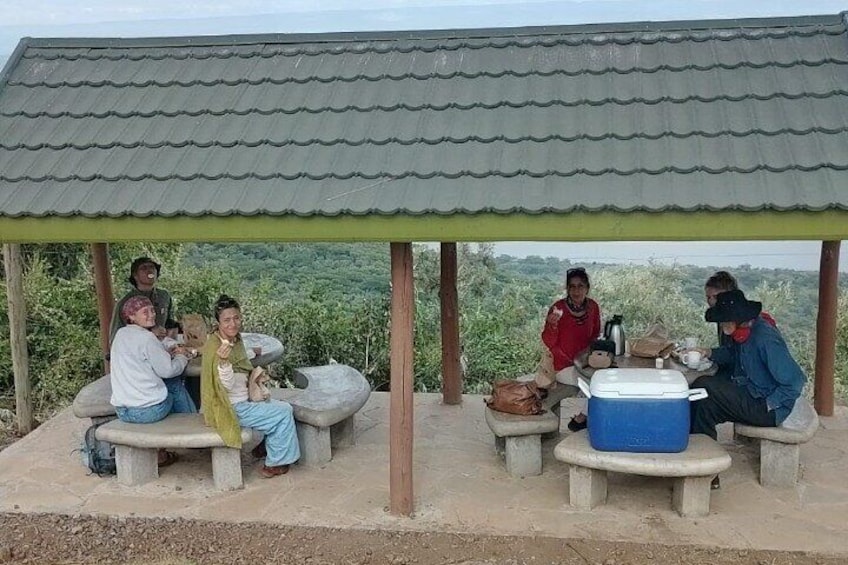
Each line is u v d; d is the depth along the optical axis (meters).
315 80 5.66
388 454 6.64
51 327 10.68
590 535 5.27
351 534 5.36
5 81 5.81
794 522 5.39
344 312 11.18
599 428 5.46
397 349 5.34
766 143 4.64
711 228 4.27
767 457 5.89
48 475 6.36
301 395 6.75
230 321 5.83
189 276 11.81
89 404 6.44
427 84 5.47
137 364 6.04
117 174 4.96
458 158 4.81
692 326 12.72
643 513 5.55
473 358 10.90
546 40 5.73
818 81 5.07
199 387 7.31
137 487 6.10
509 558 5.03
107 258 7.53
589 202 4.34
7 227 4.81
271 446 6.14
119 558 5.17
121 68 5.98
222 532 5.43
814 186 4.30
